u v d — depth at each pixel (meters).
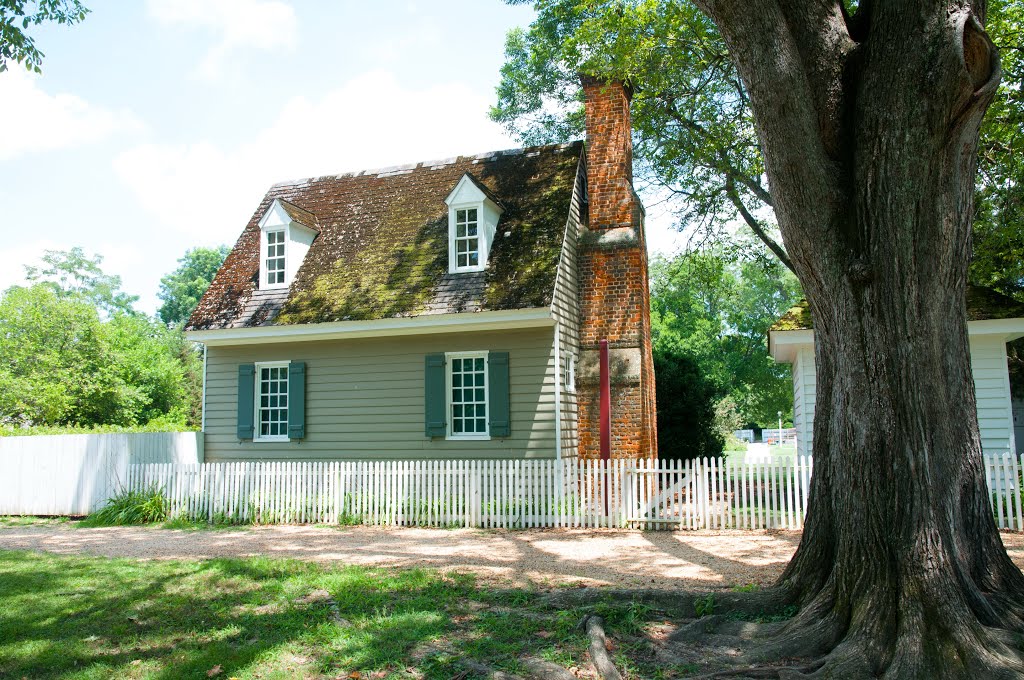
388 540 11.83
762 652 5.46
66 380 31.95
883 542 5.40
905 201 5.41
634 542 11.33
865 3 6.20
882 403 5.49
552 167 17.09
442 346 15.46
